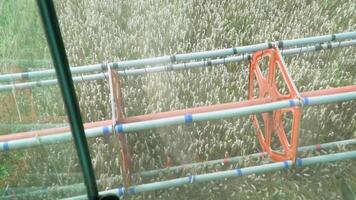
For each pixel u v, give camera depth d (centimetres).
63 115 167
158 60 280
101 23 409
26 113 223
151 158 294
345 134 314
